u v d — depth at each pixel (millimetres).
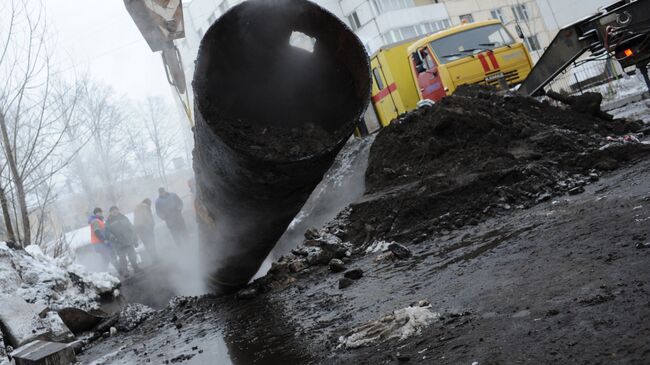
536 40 36625
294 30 2580
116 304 9008
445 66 10695
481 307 2699
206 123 2352
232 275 5371
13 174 10391
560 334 2064
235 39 2465
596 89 17531
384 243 5820
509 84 10836
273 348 3336
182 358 3869
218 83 2480
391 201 6312
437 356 2250
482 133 6844
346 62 2604
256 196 2885
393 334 2730
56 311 7098
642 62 7777
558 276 2768
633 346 1786
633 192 4191
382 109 13867
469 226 5336
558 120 7367
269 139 2451
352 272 4730
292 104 2584
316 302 4293
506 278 3062
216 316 5301
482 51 10969
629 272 2467
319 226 9875
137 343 5371
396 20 31844
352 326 3164
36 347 5117
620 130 7305
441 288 3348
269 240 4164
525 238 3918
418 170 6984
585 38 8242
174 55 5266
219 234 4230
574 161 5961
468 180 5965
